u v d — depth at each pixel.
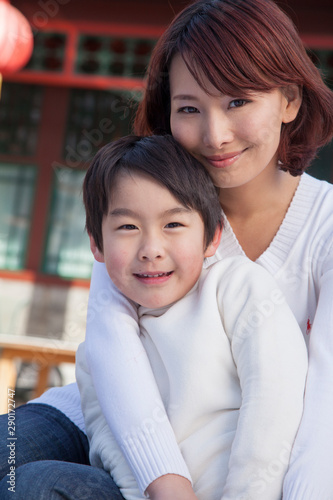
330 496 0.84
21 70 5.43
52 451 1.08
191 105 1.00
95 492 0.85
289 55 1.00
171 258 0.95
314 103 1.09
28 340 2.39
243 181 1.03
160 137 1.03
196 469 0.90
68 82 5.41
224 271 1.01
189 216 0.96
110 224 0.97
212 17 0.97
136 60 5.61
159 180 0.95
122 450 0.90
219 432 0.92
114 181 0.96
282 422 0.87
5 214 5.93
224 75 0.94
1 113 5.82
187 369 0.94
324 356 0.94
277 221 1.15
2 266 5.91
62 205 5.93
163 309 1.02
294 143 1.12
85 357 1.06
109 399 0.94
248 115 0.97
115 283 0.99
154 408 0.91
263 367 0.90
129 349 0.97
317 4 5.18
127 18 5.39
